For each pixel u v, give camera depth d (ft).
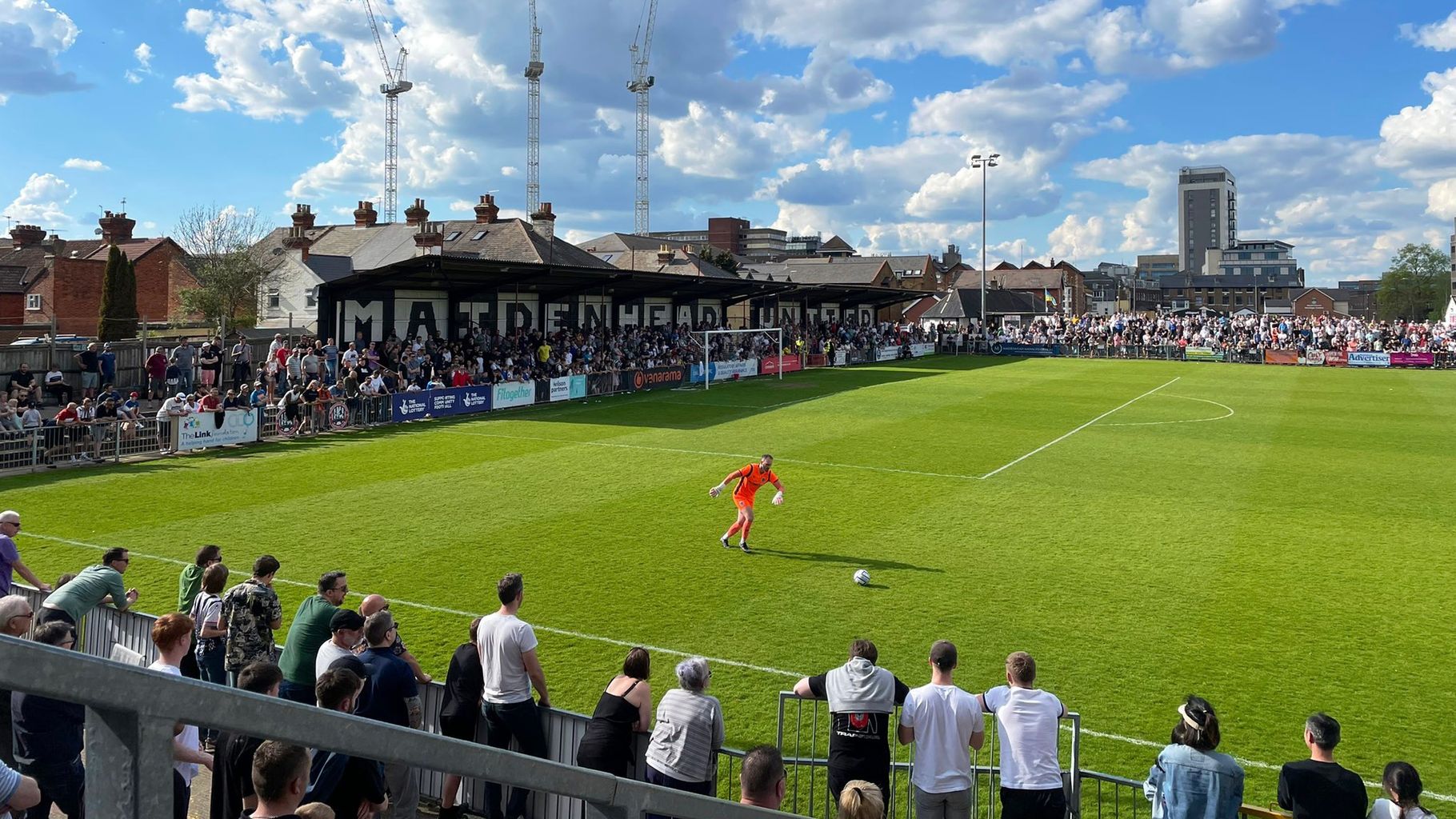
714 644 44.01
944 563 57.31
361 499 72.90
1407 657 42.73
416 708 25.35
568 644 43.80
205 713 6.54
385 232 189.37
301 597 49.96
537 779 8.86
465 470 84.89
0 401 83.76
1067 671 41.01
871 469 87.20
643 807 10.10
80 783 20.27
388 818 23.49
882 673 26.16
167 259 195.72
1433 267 517.55
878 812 18.07
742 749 33.86
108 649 35.01
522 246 181.27
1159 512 71.15
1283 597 51.11
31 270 185.88
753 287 189.47
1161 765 23.61
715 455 93.91
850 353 218.38
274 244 200.34
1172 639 44.86
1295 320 281.95
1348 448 101.65
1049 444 102.63
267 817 13.20
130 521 65.05
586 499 73.82
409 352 129.08
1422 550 60.70
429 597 50.14
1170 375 191.21
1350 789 22.79
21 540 59.67
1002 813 25.11
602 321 182.60
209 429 94.07
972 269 506.07
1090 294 614.75
